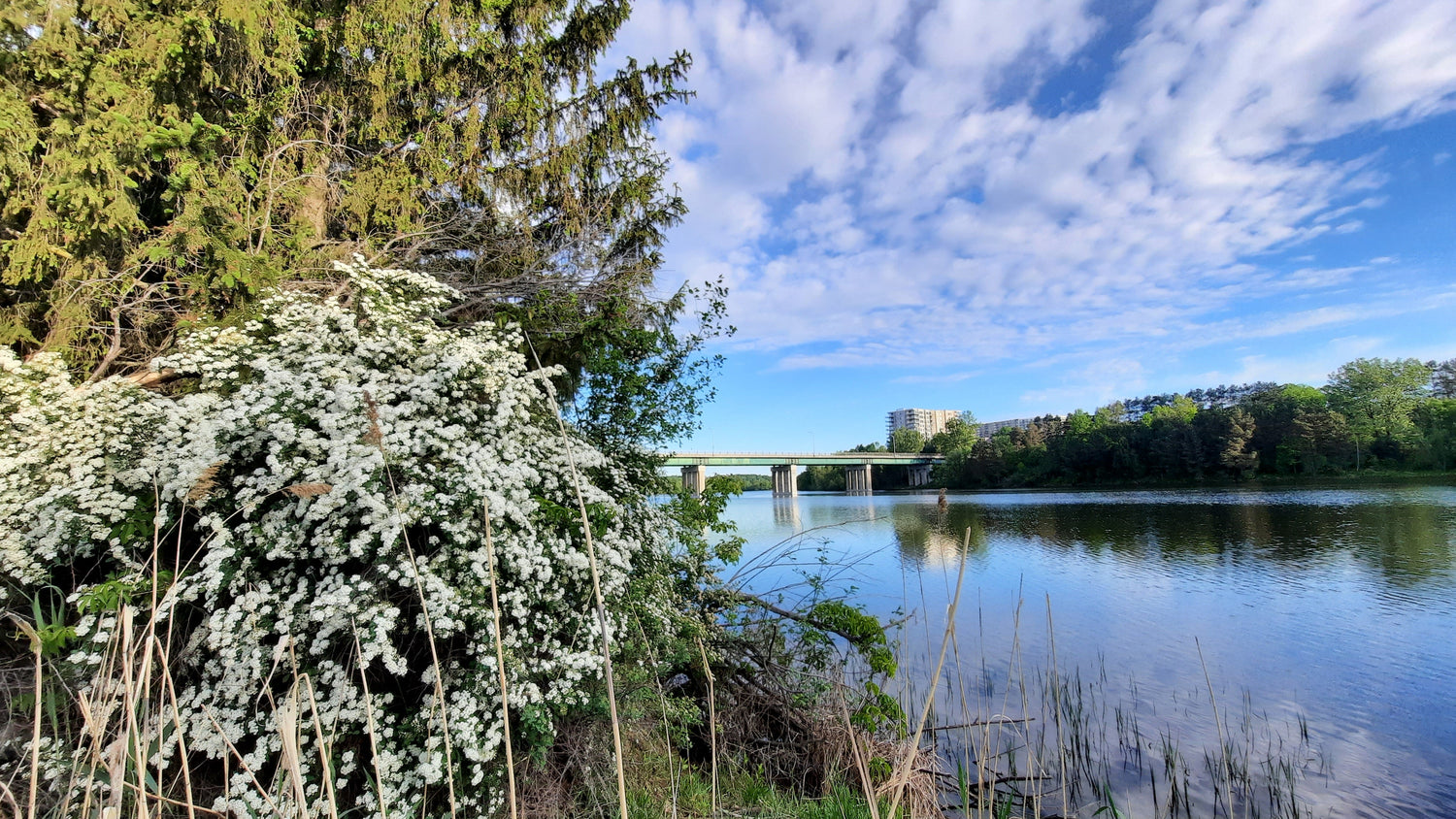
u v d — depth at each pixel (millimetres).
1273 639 9938
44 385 3377
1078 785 5203
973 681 7535
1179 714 6871
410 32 6074
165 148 4188
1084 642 9648
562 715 3436
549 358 6512
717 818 3576
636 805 3463
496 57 6867
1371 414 54219
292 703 1945
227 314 4406
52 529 2893
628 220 8125
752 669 5379
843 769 4590
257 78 5574
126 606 2166
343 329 3926
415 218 6691
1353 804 5070
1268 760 5793
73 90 4059
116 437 3338
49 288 4281
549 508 3607
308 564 3170
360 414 3312
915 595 12367
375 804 2619
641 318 7902
